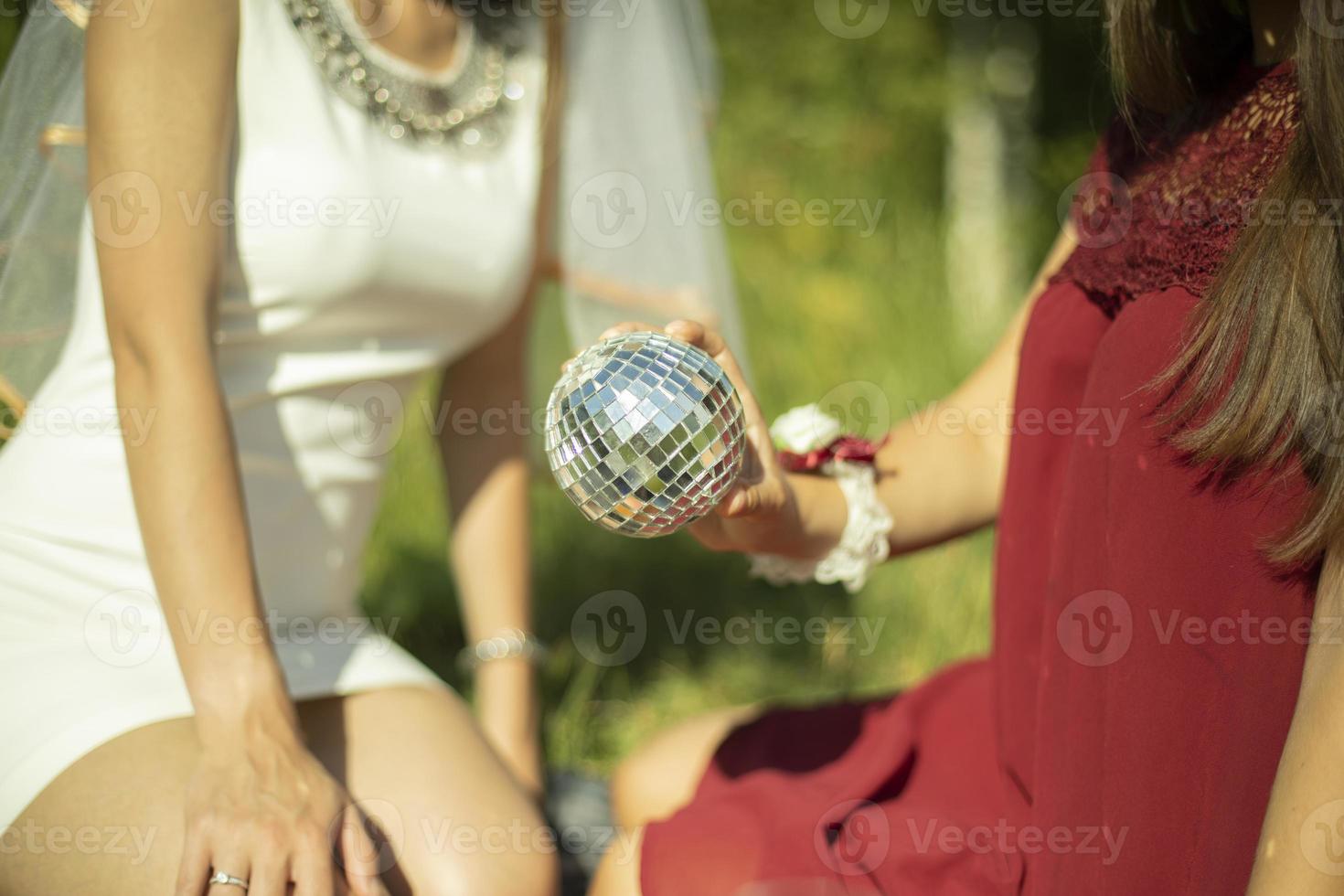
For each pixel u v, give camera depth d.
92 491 1.98
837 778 1.86
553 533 4.02
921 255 5.68
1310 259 1.33
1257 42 1.60
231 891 1.60
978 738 1.95
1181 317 1.49
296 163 1.95
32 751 1.80
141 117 1.77
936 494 1.97
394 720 2.08
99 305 2.00
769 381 4.93
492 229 2.21
